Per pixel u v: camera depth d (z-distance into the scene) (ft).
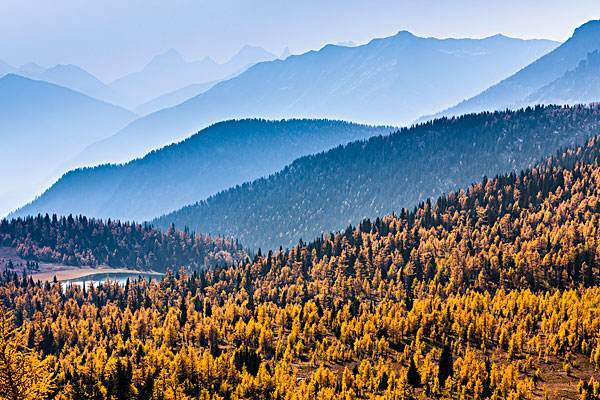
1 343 165.78
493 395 556.51
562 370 604.08
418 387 611.06
